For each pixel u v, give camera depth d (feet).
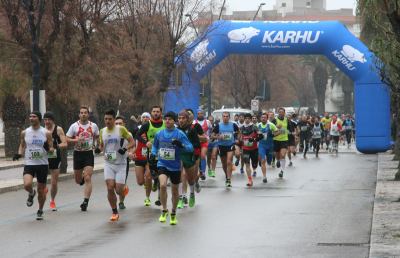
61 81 115.96
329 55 156.46
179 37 175.11
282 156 110.42
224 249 48.32
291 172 121.80
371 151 162.81
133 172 130.21
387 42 74.23
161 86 169.99
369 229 56.70
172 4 175.73
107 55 125.59
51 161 70.85
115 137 64.23
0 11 114.21
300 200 78.28
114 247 49.75
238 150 98.99
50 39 114.32
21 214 68.59
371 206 72.28
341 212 67.56
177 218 64.28
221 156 96.17
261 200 78.54
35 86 108.27
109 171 63.98
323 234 54.34
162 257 45.75
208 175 112.57
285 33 155.22
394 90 79.97
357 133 160.76
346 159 159.33
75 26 116.16
